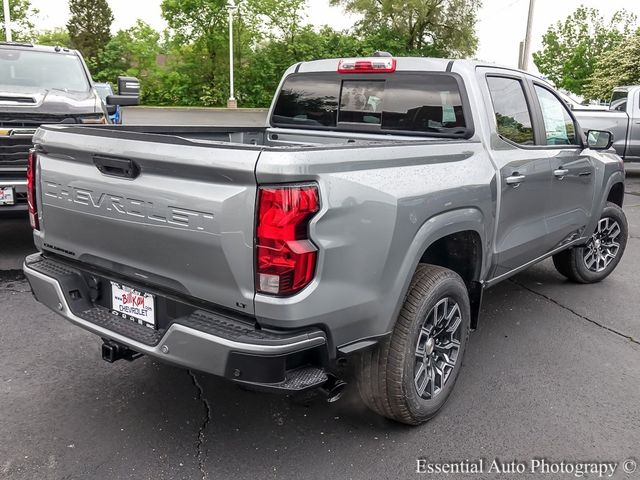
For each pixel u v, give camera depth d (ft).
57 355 13.26
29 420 10.71
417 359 10.48
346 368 12.75
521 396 12.10
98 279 10.28
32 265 10.87
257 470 9.55
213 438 10.37
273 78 128.26
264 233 7.85
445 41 132.77
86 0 151.33
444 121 12.84
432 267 10.72
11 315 15.35
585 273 18.93
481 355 13.98
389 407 10.19
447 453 10.16
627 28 138.62
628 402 12.01
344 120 14.99
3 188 19.69
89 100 22.63
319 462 9.79
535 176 13.78
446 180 10.54
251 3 127.03
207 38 127.13
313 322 8.34
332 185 8.23
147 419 10.89
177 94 127.54
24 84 24.23
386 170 9.33
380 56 14.24
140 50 128.57
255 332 8.24
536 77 15.06
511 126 13.52
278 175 7.69
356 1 131.03
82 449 9.93
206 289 8.55
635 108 41.57
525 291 18.70
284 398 11.73
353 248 8.59
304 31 130.00
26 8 124.67
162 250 8.87
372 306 9.13
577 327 15.87
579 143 16.51
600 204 17.70
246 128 16.30
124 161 8.97
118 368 12.75
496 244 12.67
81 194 9.84
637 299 18.20
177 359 8.57
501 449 10.31
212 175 8.11
